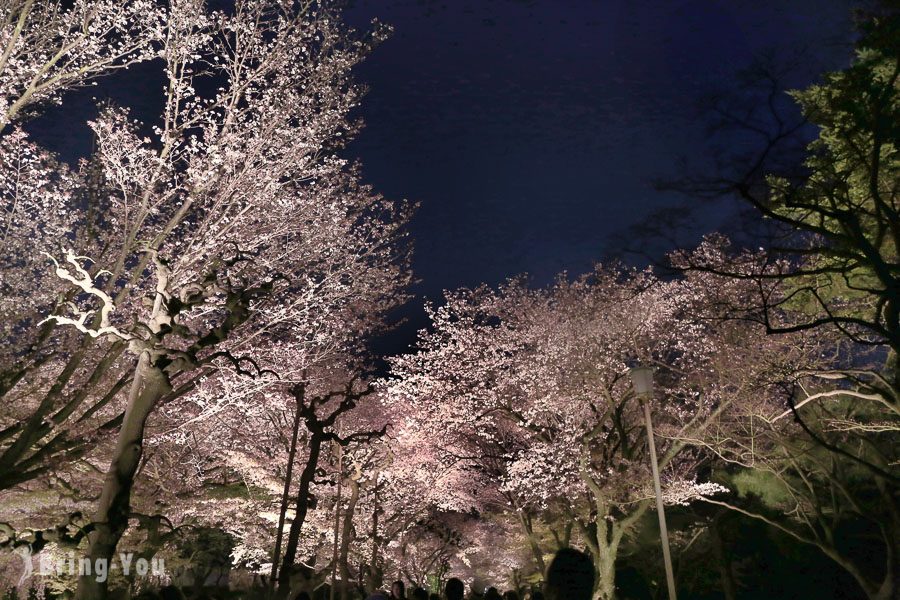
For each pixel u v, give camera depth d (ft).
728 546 88.69
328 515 79.20
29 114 45.78
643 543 88.17
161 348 28.86
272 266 52.80
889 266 37.93
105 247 48.78
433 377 92.27
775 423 70.18
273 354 57.88
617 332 85.15
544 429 87.76
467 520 125.80
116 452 27.94
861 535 74.38
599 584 75.72
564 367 83.87
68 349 47.14
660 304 83.92
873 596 57.93
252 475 73.77
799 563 89.30
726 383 72.18
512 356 93.97
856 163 42.11
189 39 45.57
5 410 44.50
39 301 45.34
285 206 52.70
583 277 91.50
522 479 82.53
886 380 49.37
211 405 50.26
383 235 61.72
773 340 68.49
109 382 51.11
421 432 91.15
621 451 84.33
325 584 65.77
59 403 47.03
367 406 95.50
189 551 91.09
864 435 57.00
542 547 106.32
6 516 49.88
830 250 40.88
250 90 48.67
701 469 99.76
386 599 22.90
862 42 40.57
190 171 46.34
